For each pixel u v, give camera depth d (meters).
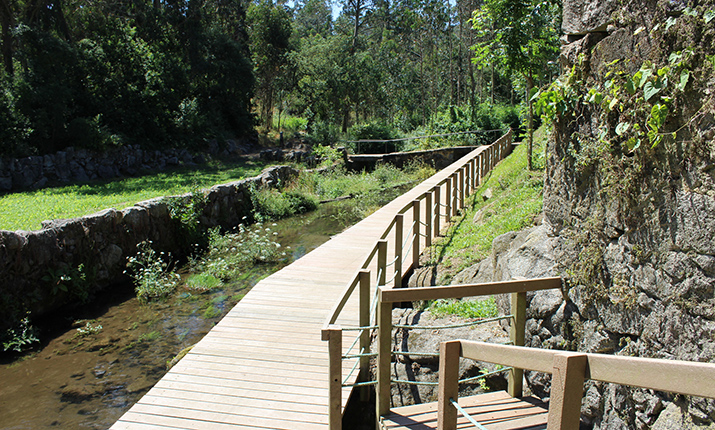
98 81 24.88
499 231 7.61
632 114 3.04
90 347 7.25
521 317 3.97
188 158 26.33
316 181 22.30
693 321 2.65
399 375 5.00
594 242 3.53
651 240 2.96
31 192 16.67
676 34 2.72
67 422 5.37
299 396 4.36
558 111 3.93
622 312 3.25
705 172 2.55
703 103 2.54
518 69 11.72
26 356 7.00
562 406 1.93
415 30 44.34
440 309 5.73
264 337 5.52
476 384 4.57
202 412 4.12
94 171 21.28
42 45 21.64
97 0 28.12
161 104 27.06
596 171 3.51
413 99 46.09
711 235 2.52
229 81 32.50
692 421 2.57
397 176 25.52
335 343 3.41
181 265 11.52
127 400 5.83
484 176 15.44
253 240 12.07
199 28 30.89
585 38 3.66
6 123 19.00
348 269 7.98
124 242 10.59
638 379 1.78
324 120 41.38
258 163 27.22
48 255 8.55
